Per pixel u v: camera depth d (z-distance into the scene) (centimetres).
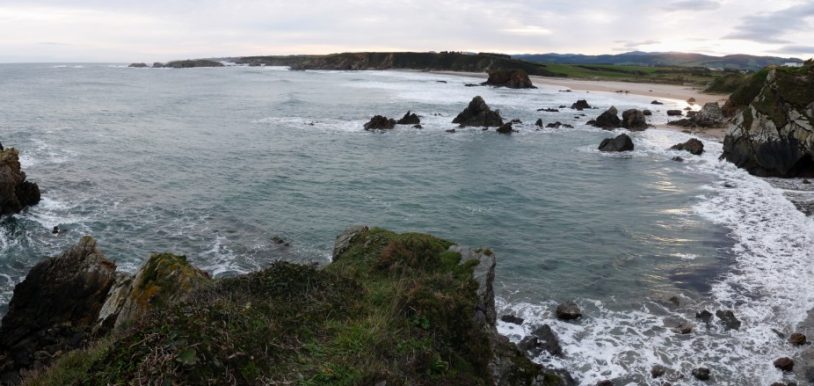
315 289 866
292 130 4706
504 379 904
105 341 869
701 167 3288
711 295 1483
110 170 2969
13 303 1428
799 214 2208
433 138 4422
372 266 1095
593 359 1170
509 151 3872
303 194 2581
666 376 1103
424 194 2612
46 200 2378
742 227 2052
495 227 2117
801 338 1209
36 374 830
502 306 1436
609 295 1502
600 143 4062
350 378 643
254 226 2116
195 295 873
